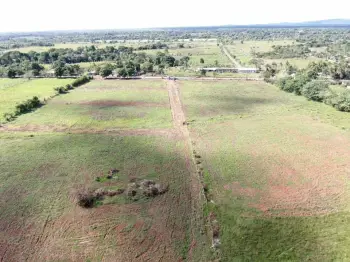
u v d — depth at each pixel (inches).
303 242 1242.0
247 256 1177.4
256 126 2635.3
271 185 1673.2
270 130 2529.5
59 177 1758.1
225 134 2449.6
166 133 2481.5
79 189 1632.6
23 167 1872.5
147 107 3265.3
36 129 2556.6
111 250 1214.9
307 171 1827.0
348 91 3506.4
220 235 1291.8
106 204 1510.8
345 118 2842.0
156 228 1337.4
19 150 2114.9
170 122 2765.7
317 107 3216.0
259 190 1624.0
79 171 1827.0
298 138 2347.4
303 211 1437.0
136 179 1732.3
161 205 1498.5
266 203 1504.7
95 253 1200.2
